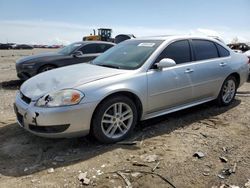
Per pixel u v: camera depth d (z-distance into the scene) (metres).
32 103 3.90
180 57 5.11
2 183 3.25
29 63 9.21
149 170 3.51
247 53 9.48
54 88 3.96
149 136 4.56
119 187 3.16
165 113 4.95
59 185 3.20
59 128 3.79
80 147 4.17
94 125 4.03
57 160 3.77
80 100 3.84
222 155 3.91
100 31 31.98
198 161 3.74
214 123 5.18
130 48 5.20
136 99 4.44
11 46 57.31
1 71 13.57
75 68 4.82
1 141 4.39
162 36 5.34
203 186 3.20
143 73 4.50
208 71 5.47
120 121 4.31
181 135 4.61
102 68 4.64
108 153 3.96
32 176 3.39
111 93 4.07
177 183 3.24
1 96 7.52
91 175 3.40
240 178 3.35
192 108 6.04
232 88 6.25
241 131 4.80
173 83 4.86
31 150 4.09
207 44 5.70
